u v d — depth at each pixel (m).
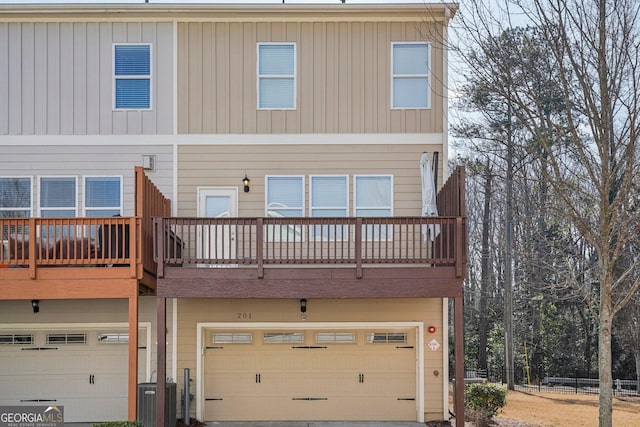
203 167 13.67
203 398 13.38
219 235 13.59
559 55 11.88
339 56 13.82
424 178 12.90
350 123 13.72
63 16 13.70
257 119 13.73
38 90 13.73
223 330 13.58
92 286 11.27
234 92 13.77
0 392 13.39
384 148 13.68
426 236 12.10
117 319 13.48
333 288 11.51
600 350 11.68
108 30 13.82
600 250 11.70
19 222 11.62
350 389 13.52
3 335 13.53
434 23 13.43
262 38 13.84
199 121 13.74
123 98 13.77
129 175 13.65
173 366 13.33
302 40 13.83
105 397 13.41
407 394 13.51
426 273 11.54
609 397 11.45
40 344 13.52
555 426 14.05
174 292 11.42
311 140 13.69
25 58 13.77
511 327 25.58
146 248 11.64
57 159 13.66
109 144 13.67
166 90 13.77
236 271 11.48
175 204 13.60
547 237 24.62
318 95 13.77
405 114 13.73
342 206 13.60
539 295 26.73
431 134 13.70
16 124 13.69
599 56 11.30
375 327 13.55
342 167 13.66
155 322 13.50
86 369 13.46
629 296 11.66
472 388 14.67
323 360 13.55
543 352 30.39
